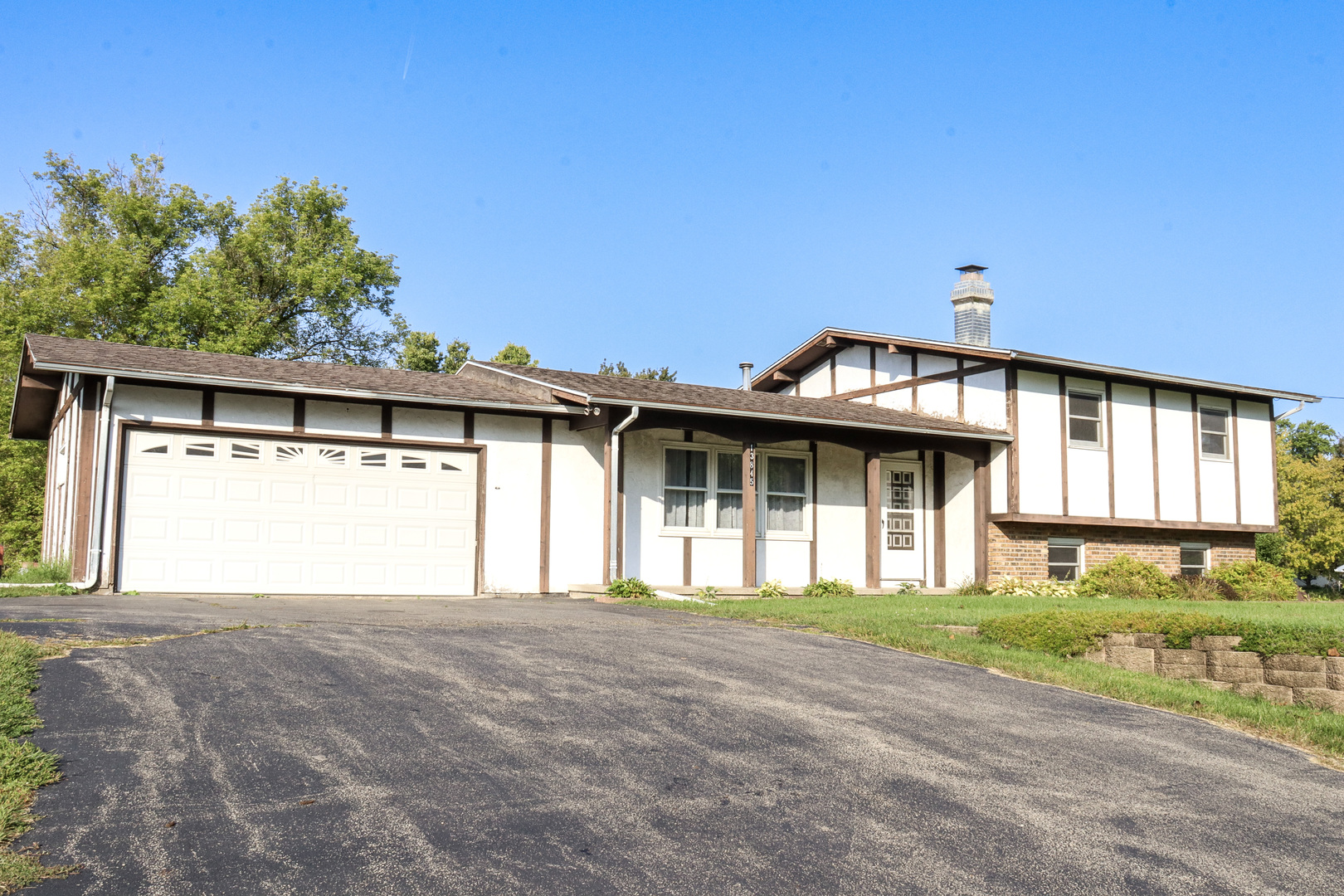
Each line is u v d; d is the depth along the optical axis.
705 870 4.58
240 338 31.41
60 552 17.25
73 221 35.16
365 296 36.94
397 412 16.27
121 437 14.52
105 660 7.71
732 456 19.23
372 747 5.98
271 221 34.97
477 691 7.41
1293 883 4.88
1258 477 23.52
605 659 8.92
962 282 23.92
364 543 15.95
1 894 3.95
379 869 4.39
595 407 16.69
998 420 20.05
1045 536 20.61
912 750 6.66
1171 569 22.38
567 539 17.30
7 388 29.91
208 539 14.99
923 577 21.17
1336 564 34.78
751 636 10.76
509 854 4.63
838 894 4.42
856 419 18.55
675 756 6.20
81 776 5.28
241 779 5.35
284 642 8.82
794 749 6.49
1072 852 5.08
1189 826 5.57
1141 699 8.79
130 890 4.06
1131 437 21.56
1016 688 8.87
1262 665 10.01
